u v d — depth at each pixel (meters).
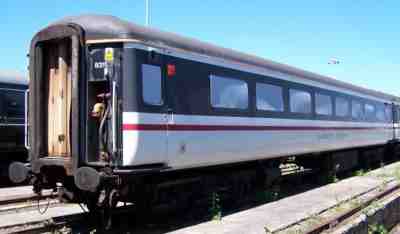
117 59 8.10
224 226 9.12
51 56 8.80
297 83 13.91
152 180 9.05
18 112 15.82
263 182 12.91
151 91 8.45
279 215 10.22
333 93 16.61
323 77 16.06
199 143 9.60
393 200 12.61
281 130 12.81
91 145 8.15
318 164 16.83
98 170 8.06
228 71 10.70
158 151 8.53
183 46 9.36
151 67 8.48
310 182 16.58
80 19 8.48
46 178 8.65
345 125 17.61
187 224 9.41
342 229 8.92
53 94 8.72
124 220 9.48
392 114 24.64
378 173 19.55
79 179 7.74
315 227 8.71
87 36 8.23
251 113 11.46
